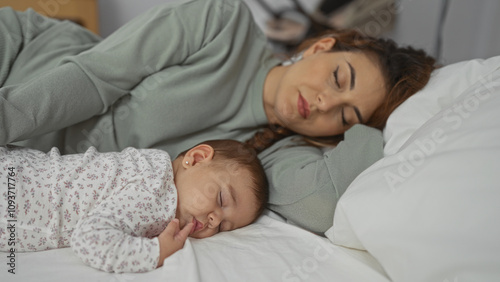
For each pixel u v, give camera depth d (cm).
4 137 75
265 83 116
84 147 97
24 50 102
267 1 188
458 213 54
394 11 195
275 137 117
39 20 112
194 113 103
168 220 75
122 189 73
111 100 94
